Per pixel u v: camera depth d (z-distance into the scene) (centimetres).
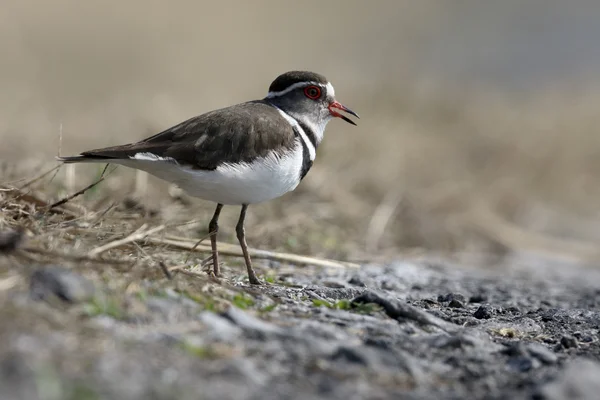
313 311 859
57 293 717
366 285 1140
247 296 870
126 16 3159
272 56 3148
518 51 3612
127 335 687
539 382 699
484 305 1055
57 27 2989
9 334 647
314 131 1132
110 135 1881
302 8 3647
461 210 1862
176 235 1192
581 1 4094
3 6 3033
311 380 663
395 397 654
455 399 664
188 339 698
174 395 599
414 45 3512
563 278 1482
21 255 782
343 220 1602
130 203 1239
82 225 948
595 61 3544
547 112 2689
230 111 1009
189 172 954
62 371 607
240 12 3450
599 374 703
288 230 1429
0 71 2620
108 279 787
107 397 584
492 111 2575
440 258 1563
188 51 3038
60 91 2472
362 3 3791
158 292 791
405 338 798
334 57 3189
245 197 996
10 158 1570
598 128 2520
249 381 641
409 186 1888
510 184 2073
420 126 2314
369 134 2047
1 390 571
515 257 1683
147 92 2475
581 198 2219
